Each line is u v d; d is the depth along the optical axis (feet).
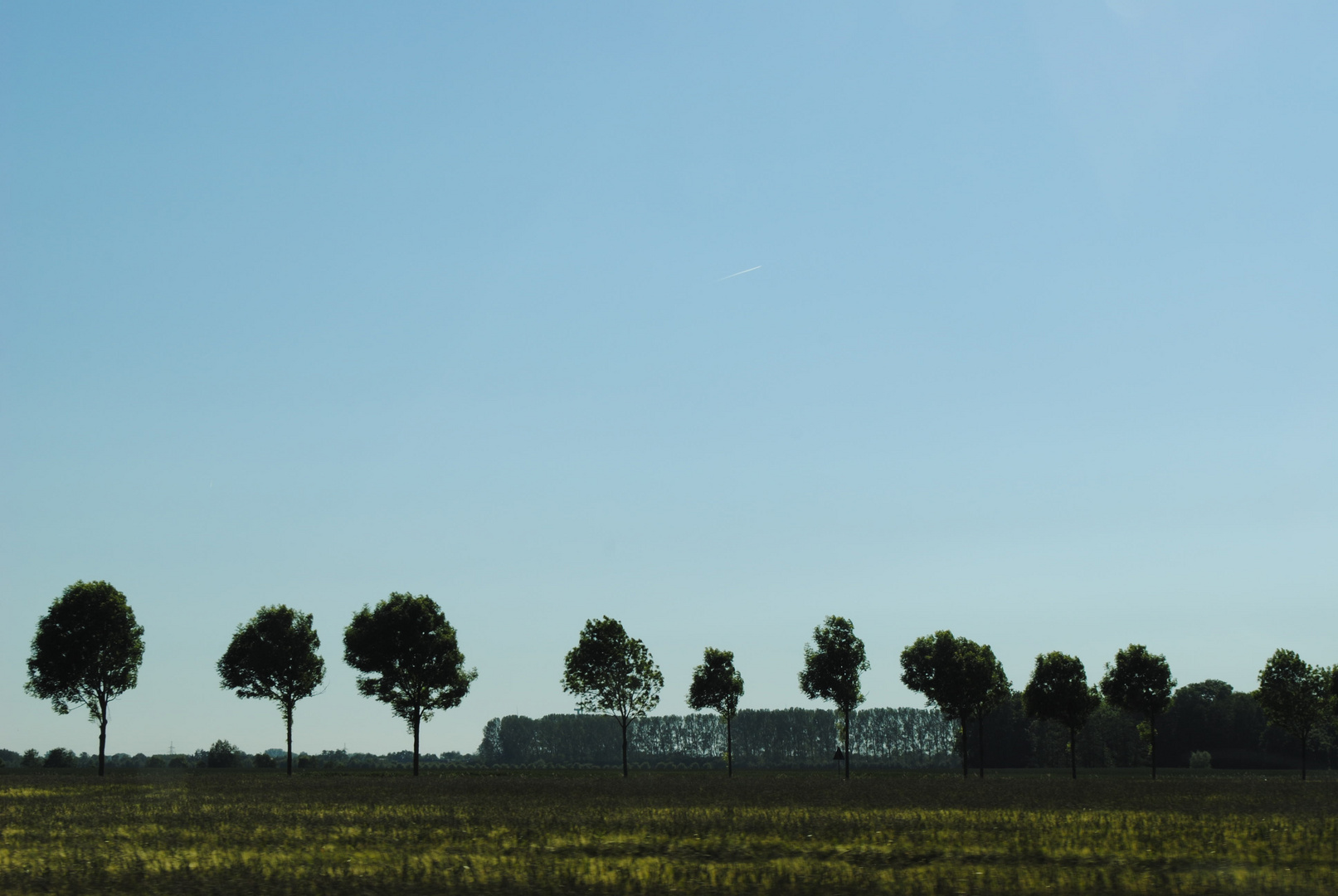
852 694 279.90
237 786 224.53
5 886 67.82
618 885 67.56
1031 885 66.39
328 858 83.97
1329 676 268.41
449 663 278.46
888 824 115.75
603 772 393.50
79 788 211.00
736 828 111.24
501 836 102.99
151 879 70.95
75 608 254.68
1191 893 63.67
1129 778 280.92
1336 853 84.94
